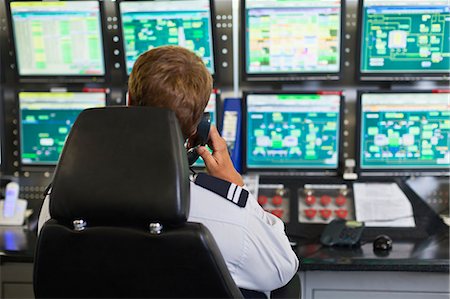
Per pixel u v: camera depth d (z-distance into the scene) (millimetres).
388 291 2055
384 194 2326
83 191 1064
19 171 2529
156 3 2295
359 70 2334
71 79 2436
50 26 2373
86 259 1114
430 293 2037
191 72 1219
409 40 2279
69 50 2398
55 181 1090
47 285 1158
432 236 2227
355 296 2068
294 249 2064
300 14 2270
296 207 2309
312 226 2266
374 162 2342
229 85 2490
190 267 1100
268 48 2316
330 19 2266
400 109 2293
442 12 2244
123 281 1128
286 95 2314
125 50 2371
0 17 2455
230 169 1430
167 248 1082
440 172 2332
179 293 1131
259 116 2346
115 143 1080
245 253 1247
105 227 1091
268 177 2383
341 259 1933
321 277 2070
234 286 1141
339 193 2344
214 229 1225
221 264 1109
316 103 2312
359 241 2154
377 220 2271
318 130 2338
